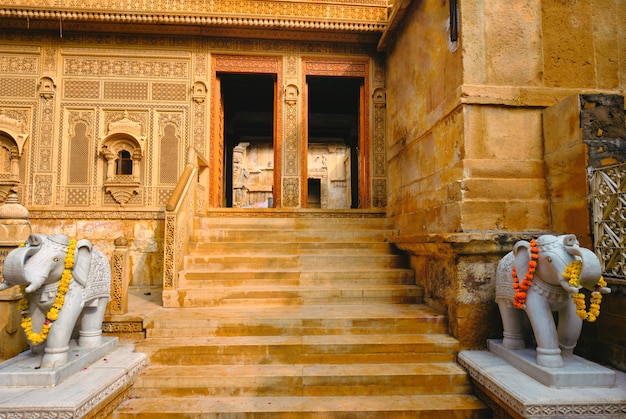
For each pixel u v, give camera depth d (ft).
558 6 13.94
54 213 21.49
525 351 10.93
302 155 23.80
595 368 9.46
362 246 18.85
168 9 21.83
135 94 22.76
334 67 24.36
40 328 10.07
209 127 23.15
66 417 8.26
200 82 23.12
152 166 22.52
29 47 22.16
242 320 12.94
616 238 10.66
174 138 22.89
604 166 11.54
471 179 12.87
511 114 13.39
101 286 11.38
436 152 15.47
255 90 32.19
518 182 13.08
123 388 10.33
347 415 10.02
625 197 10.34
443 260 13.73
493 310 12.42
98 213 21.67
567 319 10.09
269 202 59.36
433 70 16.01
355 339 12.35
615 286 10.77
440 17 15.34
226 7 22.35
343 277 16.63
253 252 18.40
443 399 10.68
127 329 13.15
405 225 19.03
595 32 14.03
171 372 11.16
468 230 12.66
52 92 22.09
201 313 13.71
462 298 12.39
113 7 21.45
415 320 13.16
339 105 35.42
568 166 12.25
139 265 21.57
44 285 9.92
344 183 60.13
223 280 16.15
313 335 12.83
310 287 15.81
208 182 22.66
